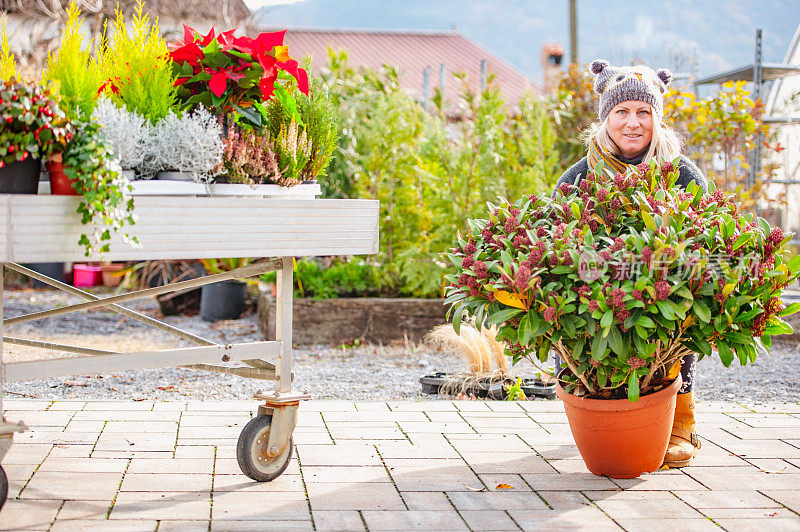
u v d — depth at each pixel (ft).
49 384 15.84
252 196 9.36
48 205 7.61
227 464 10.35
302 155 9.88
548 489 9.62
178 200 8.40
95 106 8.32
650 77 11.22
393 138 22.00
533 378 16.67
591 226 9.88
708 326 9.29
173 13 21.83
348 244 9.59
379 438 11.69
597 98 25.82
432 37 103.71
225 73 9.30
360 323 21.25
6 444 7.89
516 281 8.93
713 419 13.02
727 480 10.02
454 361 19.21
